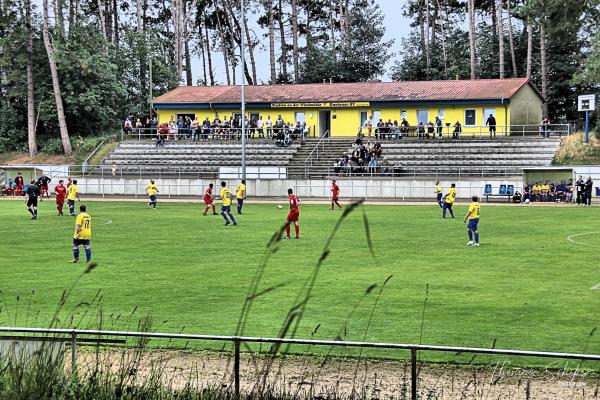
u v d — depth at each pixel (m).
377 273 27.94
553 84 94.50
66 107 93.06
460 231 42.25
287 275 27.62
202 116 92.56
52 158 89.06
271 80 111.44
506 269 28.77
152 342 17.84
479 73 103.00
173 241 38.16
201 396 11.16
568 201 64.06
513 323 19.97
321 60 109.44
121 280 26.72
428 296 23.61
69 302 22.81
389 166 73.56
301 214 54.22
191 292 24.42
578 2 32.81
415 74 108.38
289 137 81.81
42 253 33.88
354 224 46.38
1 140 93.56
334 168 74.50
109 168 80.94
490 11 114.00
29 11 89.56
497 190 67.00
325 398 12.32
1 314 20.84
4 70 94.19
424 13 117.81
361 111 87.81
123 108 99.31
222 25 127.12
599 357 10.32
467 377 15.05
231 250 34.66
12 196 77.69
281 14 121.50
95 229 44.16
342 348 16.97
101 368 11.57
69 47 92.31
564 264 29.94
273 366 15.46
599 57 53.88
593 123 91.38
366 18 111.94
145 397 10.66
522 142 75.19
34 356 10.99
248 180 73.81
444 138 79.00
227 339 11.22
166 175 77.44
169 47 118.00
